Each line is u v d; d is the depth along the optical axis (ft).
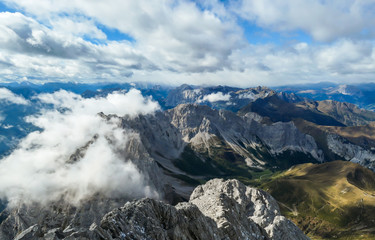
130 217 161.48
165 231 169.58
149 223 164.14
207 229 204.95
